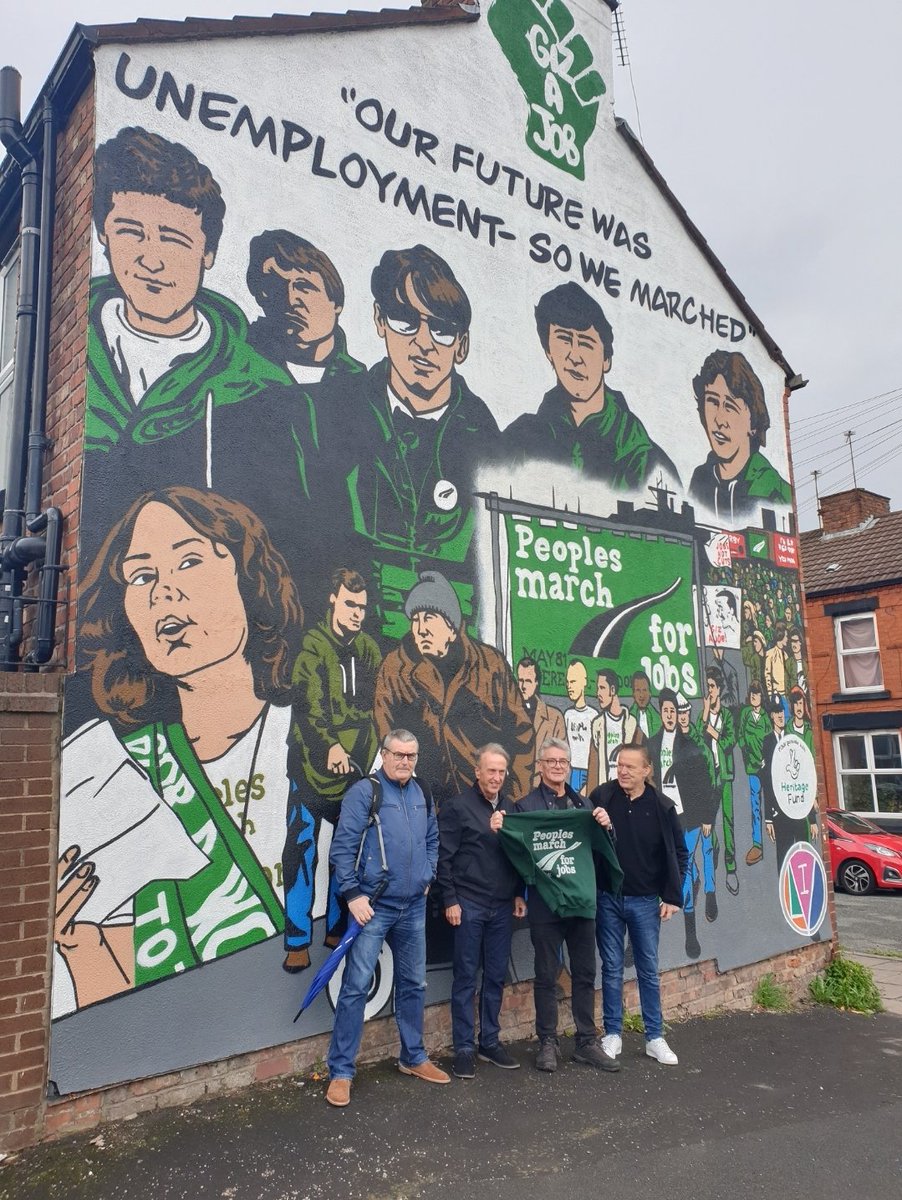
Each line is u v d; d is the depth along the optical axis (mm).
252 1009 4586
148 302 4785
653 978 5551
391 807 4816
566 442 6781
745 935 7207
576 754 6402
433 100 6359
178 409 4797
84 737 4227
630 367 7406
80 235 4863
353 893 4559
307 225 5500
